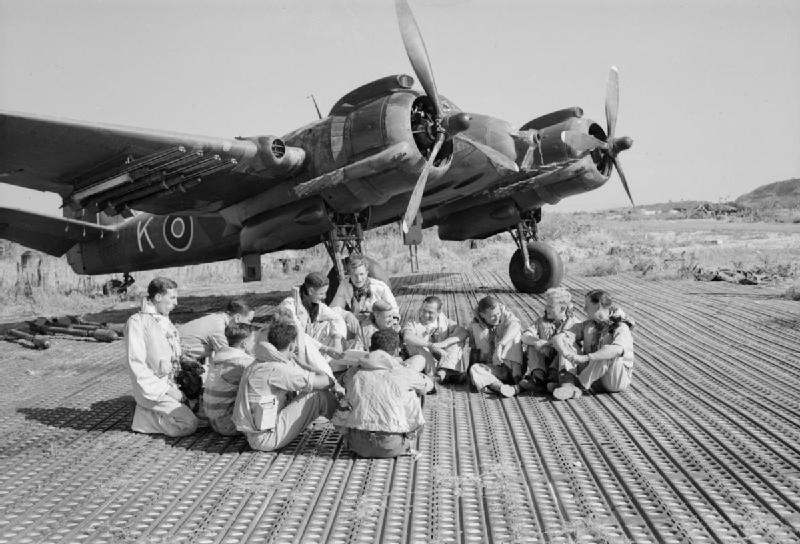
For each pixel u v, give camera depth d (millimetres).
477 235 14273
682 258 19547
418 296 13953
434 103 9984
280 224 11000
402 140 9672
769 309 10781
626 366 6207
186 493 4234
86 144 9172
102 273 15836
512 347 6477
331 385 4984
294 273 22750
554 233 29906
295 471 4566
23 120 8391
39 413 6219
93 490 4316
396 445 4676
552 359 6453
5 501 4160
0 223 14297
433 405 6066
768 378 6707
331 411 5129
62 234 14781
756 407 5754
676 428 5273
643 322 10055
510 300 13047
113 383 7418
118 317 13320
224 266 22594
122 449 5121
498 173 11570
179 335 6020
